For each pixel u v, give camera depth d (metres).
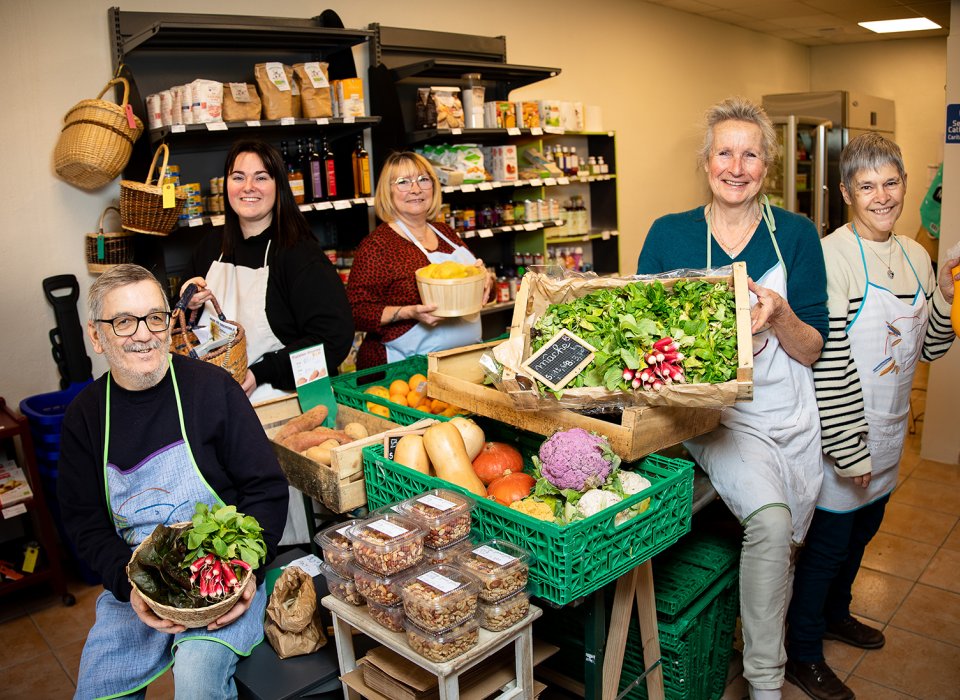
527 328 2.13
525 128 5.32
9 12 3.54
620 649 2.02
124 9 3.84
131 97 3.72
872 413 2.52
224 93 3.89
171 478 1.95
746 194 2.24
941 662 2.72
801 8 7.41
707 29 7.89
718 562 2.36
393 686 1.70
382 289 3.30
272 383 2.71
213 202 3.97
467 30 5.41
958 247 2.45
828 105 8.25
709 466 2.29
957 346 4.54
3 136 3.58
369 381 3.07
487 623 1.62
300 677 1.83
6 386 3.71
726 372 1.84
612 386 1.88
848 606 2.96
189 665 1.77
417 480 1.92
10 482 3.43
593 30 6.48
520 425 2.13
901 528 3.79
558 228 6.00
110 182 3.91
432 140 5.14
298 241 2.81
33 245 3.71
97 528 1.97
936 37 9.30
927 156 9.62
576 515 1.71
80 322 3.86
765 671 2.18
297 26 3.91
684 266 2.37
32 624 3.26
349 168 4.48
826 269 2.47
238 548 1.83
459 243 3.57
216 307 2.63
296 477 2.24
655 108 7.26
